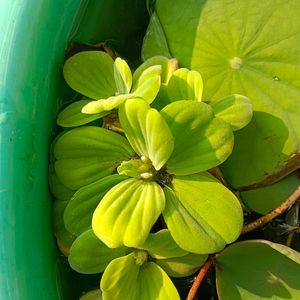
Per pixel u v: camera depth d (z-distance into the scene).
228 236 0.24
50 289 0.25
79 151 0.26
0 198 0.23
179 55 0.29
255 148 0.28
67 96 0.28
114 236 0.23
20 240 0.24
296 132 0.28
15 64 0.24
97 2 0.30
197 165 0.24
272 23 0.29
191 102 0.24
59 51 0.27
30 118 0.25
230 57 0.29
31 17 0.25
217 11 0.29
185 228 0.24
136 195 0.24
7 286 0.23
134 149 0.25
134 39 0.31
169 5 0.29
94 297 0.26
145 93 0.24
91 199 0.25
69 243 0.26
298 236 0.30
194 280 0.28
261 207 0.28
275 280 0.26
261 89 0.29
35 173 0.25
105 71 0.28
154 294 0.25
